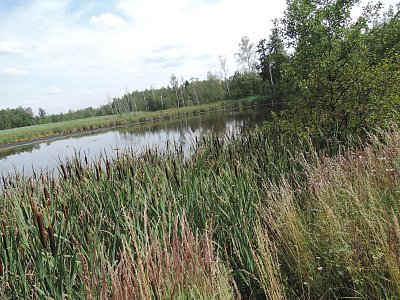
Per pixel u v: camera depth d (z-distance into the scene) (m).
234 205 3.96
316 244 3.03
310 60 7.52
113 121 56.06
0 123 105.88
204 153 6.09
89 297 2.04
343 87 6.97
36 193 4.34
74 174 5.52
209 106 58.38
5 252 2.61
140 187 3.99
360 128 6.75
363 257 2.61
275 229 3.42
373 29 7.80
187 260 2.27
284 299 2.77
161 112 66.56
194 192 4.14
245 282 3.30
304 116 7.39
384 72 6.72
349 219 2.83
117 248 3.21
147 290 1.88
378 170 3.52
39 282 2.40
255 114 30.48
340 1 7.27
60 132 47.41
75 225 3.22
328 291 2.75
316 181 3.75
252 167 5.29
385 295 2.24
